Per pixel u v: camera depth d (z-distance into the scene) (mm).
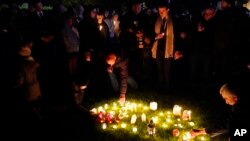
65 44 8938
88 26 9461
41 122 7039
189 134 5824
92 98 8688
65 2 22984
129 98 8641
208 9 9445
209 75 10570
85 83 7605
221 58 9719
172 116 7336
